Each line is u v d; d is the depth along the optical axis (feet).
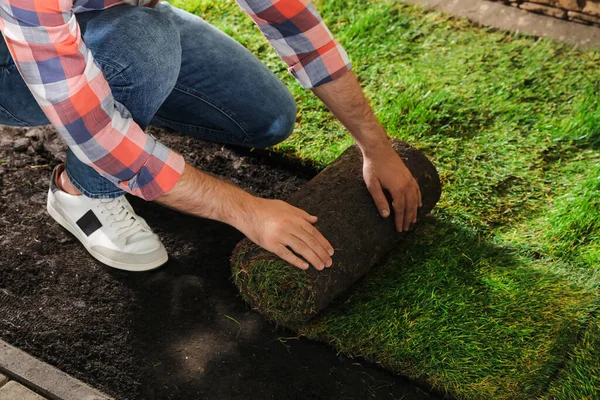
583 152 9.75
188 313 7.74
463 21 12.14
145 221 8.45
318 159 9.55
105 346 7.38
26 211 8.91
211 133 9.34
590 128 10.00
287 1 6.70
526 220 8.82
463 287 7.88
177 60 7.45
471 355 7.17
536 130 10.07
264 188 9.37
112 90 6.98
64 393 6.82
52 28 5.53
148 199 6.57
